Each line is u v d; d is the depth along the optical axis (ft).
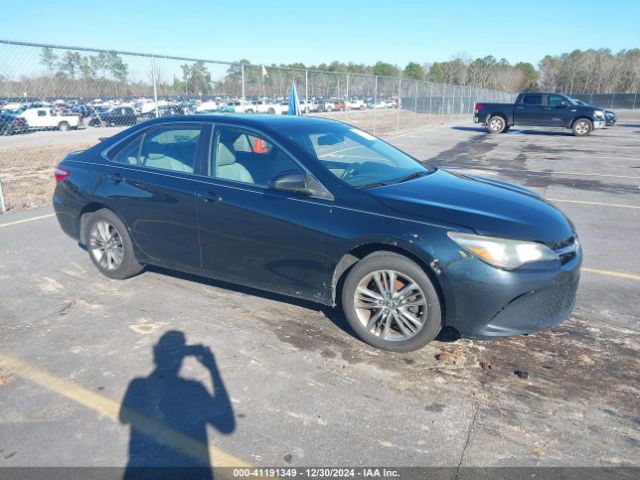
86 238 16.80
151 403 10.10
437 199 11.85
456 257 10.69
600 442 8.96
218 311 14.20
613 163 43.88
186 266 14.79
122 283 16.26
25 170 43.68
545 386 10.62
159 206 14.65
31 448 8.87
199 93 40.81
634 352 12.02
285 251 12.74
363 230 11.54
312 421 9.55
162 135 15.28
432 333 11.37
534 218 11.44
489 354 11.90
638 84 274.77
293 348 12.18
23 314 14.07
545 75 333.01
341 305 13.25
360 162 13.93
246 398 10.25
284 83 53.01
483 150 54.54
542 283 10.73
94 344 12.41
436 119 107.86
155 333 12.95
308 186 12.44
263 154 13.48
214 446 8.91
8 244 20.31
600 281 16.48
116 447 8.89
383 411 9.82
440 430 9.29
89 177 16.20
